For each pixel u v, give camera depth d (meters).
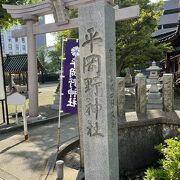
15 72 23.16
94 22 3.51
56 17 9.07
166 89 7.18
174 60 21.88
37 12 9.54
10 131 8.52
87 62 3.63
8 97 7.38
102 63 3.51
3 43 60.56
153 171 3.96
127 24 16.23
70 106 6.48
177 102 13.38
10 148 6.59
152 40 17.48
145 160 6.56
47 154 5.99
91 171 3.73
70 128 8.45
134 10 8.28
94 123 3.65
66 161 5.76
